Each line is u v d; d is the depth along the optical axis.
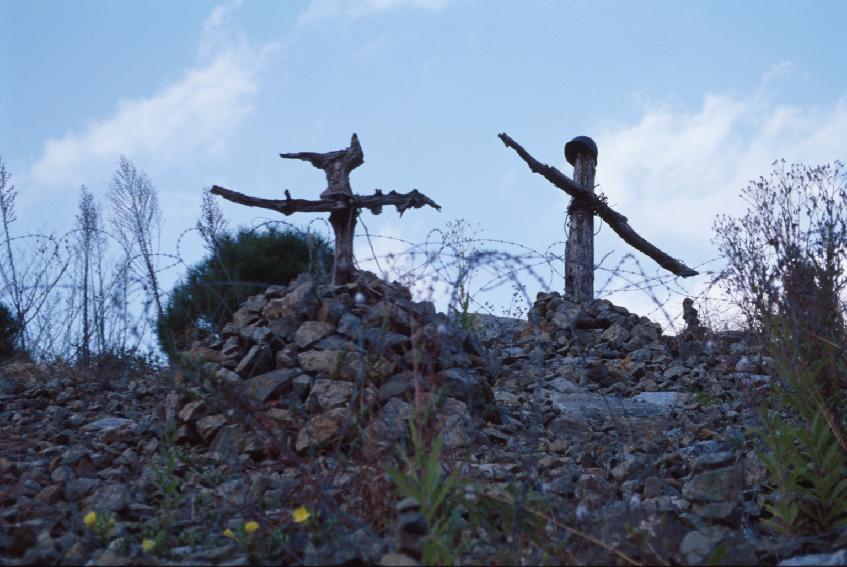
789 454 4.83
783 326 5.68
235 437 5.52
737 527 4.09
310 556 3.70
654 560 3.77
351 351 6.25
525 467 5.06
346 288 7.21
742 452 5.80
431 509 3.63
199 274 9.84
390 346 6.21
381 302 6.69
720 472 4.39
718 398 7.39
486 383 6.69
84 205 11.02
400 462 4.65
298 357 6.43
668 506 4.61
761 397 6.59
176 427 6.29
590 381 8.67
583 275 12.75
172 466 4.74
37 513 4.60
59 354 9.46
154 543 3.83
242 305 7.39
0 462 5.54
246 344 6.89
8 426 7.06
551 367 8.92
